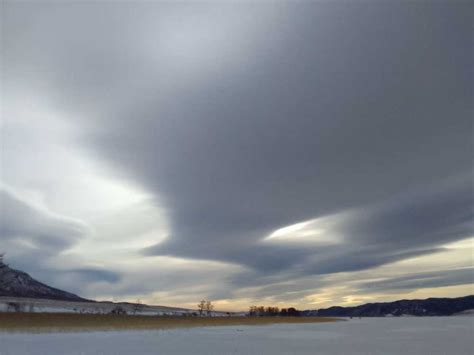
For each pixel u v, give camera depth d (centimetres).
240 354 3147
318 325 10338
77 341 3950
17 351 3150
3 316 5916
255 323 10781
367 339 4775
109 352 3159
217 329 7106
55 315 6512
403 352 3338
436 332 6316
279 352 3325
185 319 9812
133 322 7194
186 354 3106
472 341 4400
